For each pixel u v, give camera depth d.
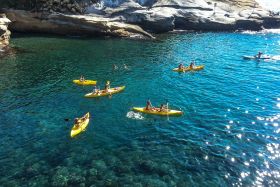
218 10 89.81
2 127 30.81
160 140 28.62
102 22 69.06
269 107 36.31
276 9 105.69
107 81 43.59
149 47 63.59
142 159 25.73
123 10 75.75
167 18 77.25
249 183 22.98
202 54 60.00
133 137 29.14
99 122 31.89
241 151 26.95
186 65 52.34
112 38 70.25
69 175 23.75
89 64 51.16
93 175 23.73
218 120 32.72
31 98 37.72
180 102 37.22
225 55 60.00
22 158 25.88
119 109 34.97
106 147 27.47
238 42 72.00
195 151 26.91
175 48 63.69
